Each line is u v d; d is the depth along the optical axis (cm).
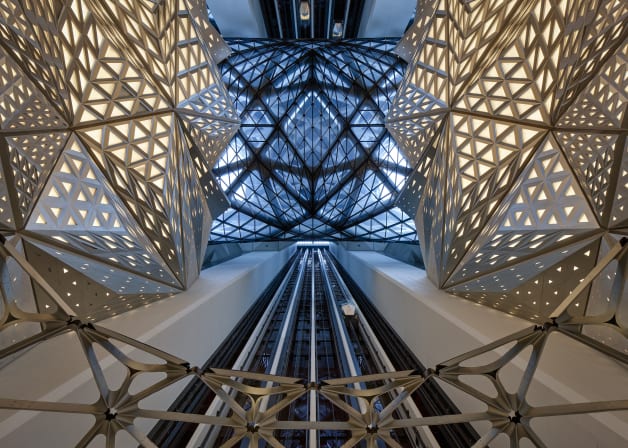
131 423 642
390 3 3478
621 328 547
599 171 1129
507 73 1364
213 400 1379
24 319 597
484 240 1634
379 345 2006
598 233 1143
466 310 1504
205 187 2298
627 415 707
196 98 1855
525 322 1330
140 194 1661
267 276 3841
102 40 1270
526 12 1250
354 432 682
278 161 2975
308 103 2817
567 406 599
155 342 1233
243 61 2767
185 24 1653
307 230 3519
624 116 1005
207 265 3153
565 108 1227
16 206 1127
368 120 2839
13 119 1052
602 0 982
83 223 1431
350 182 3092
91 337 616
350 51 2830
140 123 1540
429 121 1864
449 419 657
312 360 1984
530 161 1414
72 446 854
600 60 1040
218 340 1964
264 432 670
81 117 1344
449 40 1596
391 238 3397
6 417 747
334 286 4038
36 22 1034
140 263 1694
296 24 4247
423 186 2186
